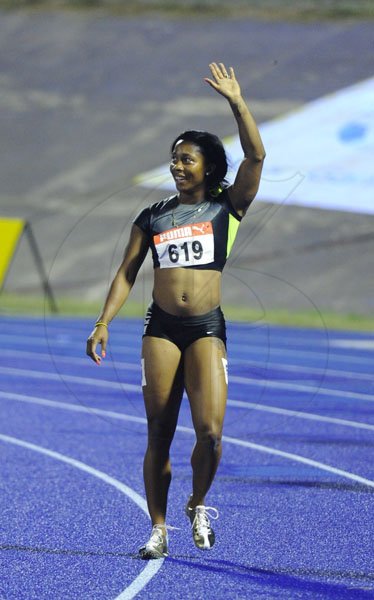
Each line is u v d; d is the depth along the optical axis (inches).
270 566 522.9
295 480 761.0
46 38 4453.7
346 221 3043.8
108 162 3526.1
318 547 564.4
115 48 4325.8
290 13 4468.5
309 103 3560.5
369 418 1089.4
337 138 3292.3
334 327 2231.8
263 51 4106.8
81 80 4094.5
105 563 525.0
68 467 800.9
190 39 4325.8
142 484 738.2
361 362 1648.6
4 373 1445.6
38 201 3302.2
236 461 839.7
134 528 605.9
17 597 462.0
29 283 2802.7
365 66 3821.4
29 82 4106.8
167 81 4010.8
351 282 2699.3
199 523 511.8
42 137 3725.4
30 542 568.1
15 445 898.1
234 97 503.2
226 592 474.9
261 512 652.7
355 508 665.6
